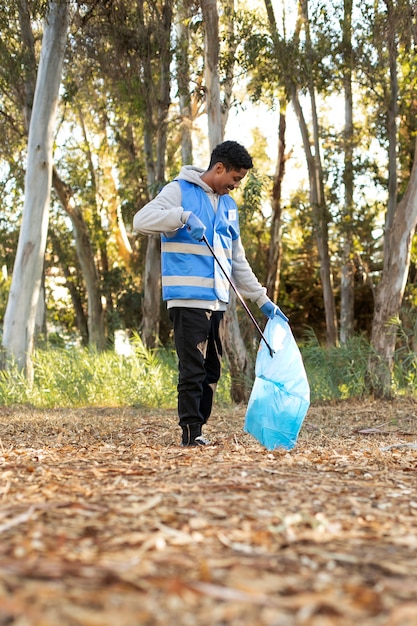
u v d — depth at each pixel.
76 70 17.22
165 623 1.65
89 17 15.55
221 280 5.12
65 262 28.00
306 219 21.53
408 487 3.49
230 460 4.19
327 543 2.38
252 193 14.81
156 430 6.85
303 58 14.73
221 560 2.13
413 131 16.66
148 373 11.45
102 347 23.23
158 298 20.39
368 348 11.37
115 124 23.50
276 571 2.05
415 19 12.16
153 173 20.16
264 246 26.27
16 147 20.83
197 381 5.09
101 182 26.97
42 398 11.18
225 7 14.11
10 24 15.88
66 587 1.83
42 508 2.73
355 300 29.20
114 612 1.69
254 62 13.98
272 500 3.00
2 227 24.91
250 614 1.72
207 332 5.11
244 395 11.30
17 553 2.11
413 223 11.40
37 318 22.02
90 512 2.69
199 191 5.15
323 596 1.84
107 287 26.11
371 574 2.08
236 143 5.15
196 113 18.95
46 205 12.89
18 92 16.52
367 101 17.97
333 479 3.61
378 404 10.38
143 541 2.30
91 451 4.77
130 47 16.39
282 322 5.19
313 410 9.38
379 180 19.00
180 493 3.09
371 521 2.71
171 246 5.04
